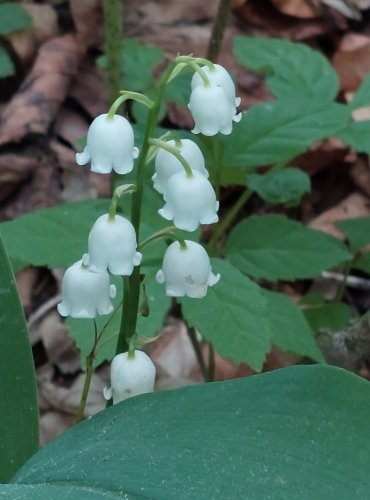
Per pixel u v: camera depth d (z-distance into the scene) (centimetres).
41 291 17
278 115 12
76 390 16
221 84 7
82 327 10
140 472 7
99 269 7
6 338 8
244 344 10
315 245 12
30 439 8
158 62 14
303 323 12
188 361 16
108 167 7
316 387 7
